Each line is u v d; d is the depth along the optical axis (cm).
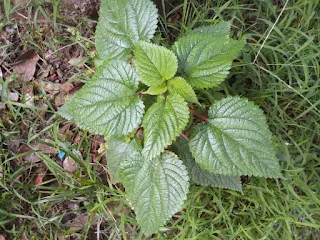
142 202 28
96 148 36
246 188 34
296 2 36
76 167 36
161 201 28
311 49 35
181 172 27
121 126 26
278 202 34
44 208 35
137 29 28
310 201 34
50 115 37
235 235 33
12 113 35
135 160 28
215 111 27
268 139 26
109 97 26
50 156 36
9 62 37
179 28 37
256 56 34
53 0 34
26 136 36
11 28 37
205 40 27
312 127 36
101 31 29
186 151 30
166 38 37
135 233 34
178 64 27
